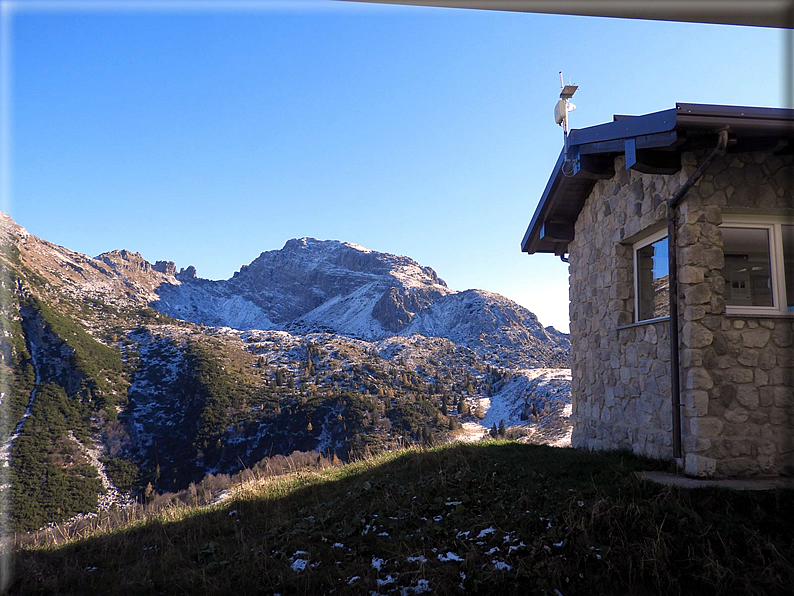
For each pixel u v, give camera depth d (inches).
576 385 375.9
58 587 173.8
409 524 195.3
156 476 3275.1
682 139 208.7
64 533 281.3
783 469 214.5
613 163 302.8
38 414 3676.2
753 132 203.2
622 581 141.8
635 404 280.5
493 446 347.3
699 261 224.2
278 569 169.0
